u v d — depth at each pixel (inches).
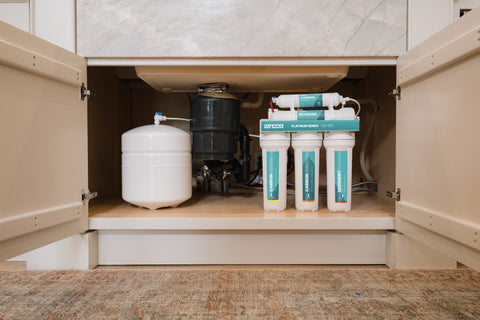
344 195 46.4
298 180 47.4
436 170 34.0
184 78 53.2
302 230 44.2
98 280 38.1
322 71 49.8
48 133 35.4
